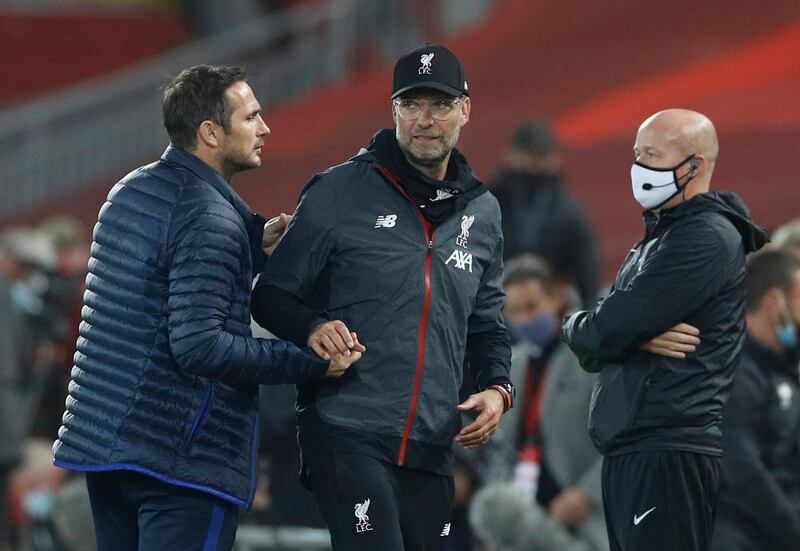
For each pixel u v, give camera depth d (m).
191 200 17.11
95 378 17.20
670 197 18.48
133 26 77.75
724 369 18.33
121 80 72.19
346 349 17.17
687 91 48.31
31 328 33.72
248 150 17.78
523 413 25.73
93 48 76.88
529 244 32.00
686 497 18.09
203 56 72.19
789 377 21.84
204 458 17.08
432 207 18.00
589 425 18.89
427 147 17.69
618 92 51.06
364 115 58.06
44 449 31.56
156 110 71.75
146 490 17.22
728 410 21.31
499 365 18.59
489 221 18.59
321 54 70.75
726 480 21.22
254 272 18.44
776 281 21.62
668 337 17.98
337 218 17.84
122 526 17.75
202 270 16.84
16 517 31.08
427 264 17.92
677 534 18.09
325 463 17.75
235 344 16.83
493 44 60.25
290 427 25.61
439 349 17.97
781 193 40.34
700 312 18.12
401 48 67.19
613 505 18.61
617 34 56.03
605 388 18.58
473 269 18.34
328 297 17.97
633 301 17.91
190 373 16.92
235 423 17.33
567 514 24.50
